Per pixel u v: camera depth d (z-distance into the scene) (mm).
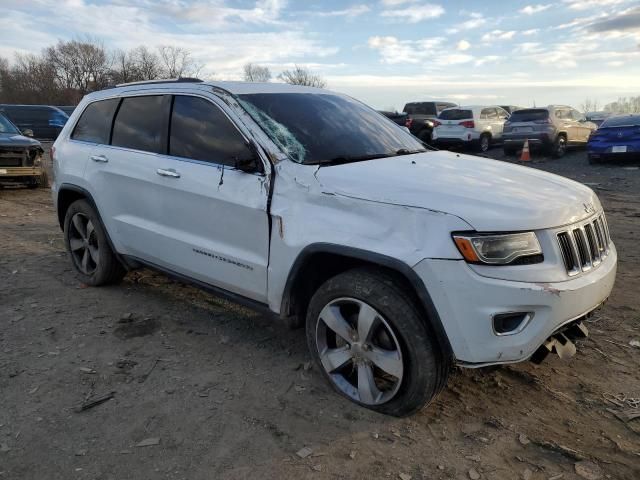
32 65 70500
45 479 2551
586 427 2955
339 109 4117
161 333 4105
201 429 2928
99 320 4320
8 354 3734
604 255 3203
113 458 2697
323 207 3066
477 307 2623
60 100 68875
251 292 3504
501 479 2566
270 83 4168
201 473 2598
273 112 3674
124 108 4520
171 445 2797
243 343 3957
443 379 2869
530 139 17469
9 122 11625
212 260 3686
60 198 5148
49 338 3990
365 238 2865
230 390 3312
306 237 3078
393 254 2754
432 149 4172
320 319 3180
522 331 2682
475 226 2633
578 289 2775
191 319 4375
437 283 2656
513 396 3254
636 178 12625
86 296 4832
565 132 17828
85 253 5047
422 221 2725
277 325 4277
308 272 3252
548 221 2787
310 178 3160
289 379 3443
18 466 2633
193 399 3213
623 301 4676
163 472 2604
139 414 3061
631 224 7730
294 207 3170
